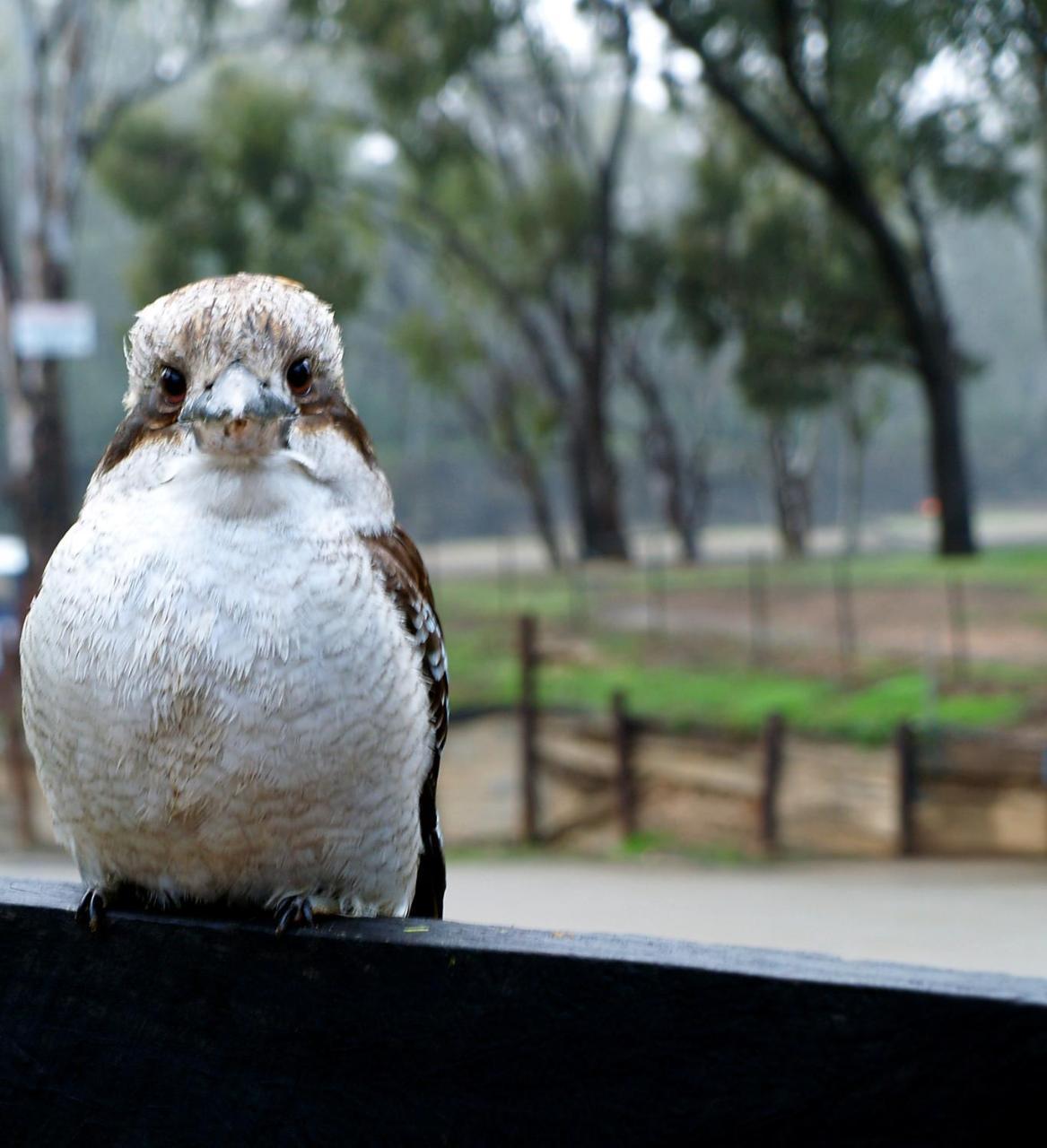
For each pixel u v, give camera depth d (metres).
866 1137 1.72
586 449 29.97
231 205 26.44
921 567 21.81
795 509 32.66
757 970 1.78
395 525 2.70
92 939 2.14
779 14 17.97
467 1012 1.94
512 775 12.26
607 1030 1.86
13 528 41.66
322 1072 2.02
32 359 21.22
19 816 12.59
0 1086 2.18
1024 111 17.41
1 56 37.16
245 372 2.37
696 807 10.91
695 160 27.67
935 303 25.16
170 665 2.23
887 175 23.20
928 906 7.95
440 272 30.02
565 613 18.23
